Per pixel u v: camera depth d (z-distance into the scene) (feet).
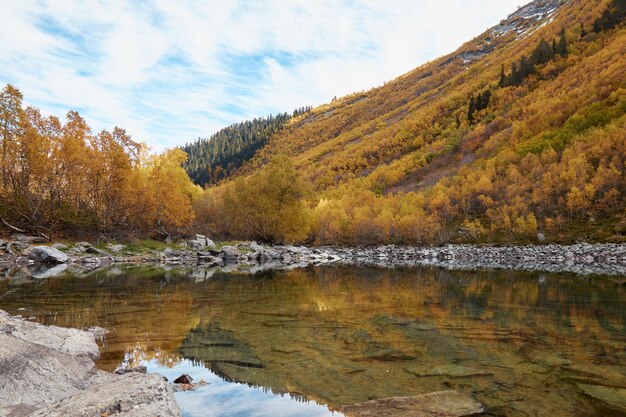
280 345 29.78
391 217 239.71
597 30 458.09
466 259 187.32
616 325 37.42
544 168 248.73
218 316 40.78
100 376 22.27
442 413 17.85
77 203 131.23
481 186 262.47
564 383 21.80
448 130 440.04
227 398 19.76
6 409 16.12
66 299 48.62
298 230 174.60
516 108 382.63
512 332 34.27
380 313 43.42
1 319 26.12
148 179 150.00
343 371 24.07
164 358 26.55
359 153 506.07
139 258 123.44
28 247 107.65
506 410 18.20
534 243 202.08
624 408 18.43
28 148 115.55
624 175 217.15
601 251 173.37
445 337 32.35
